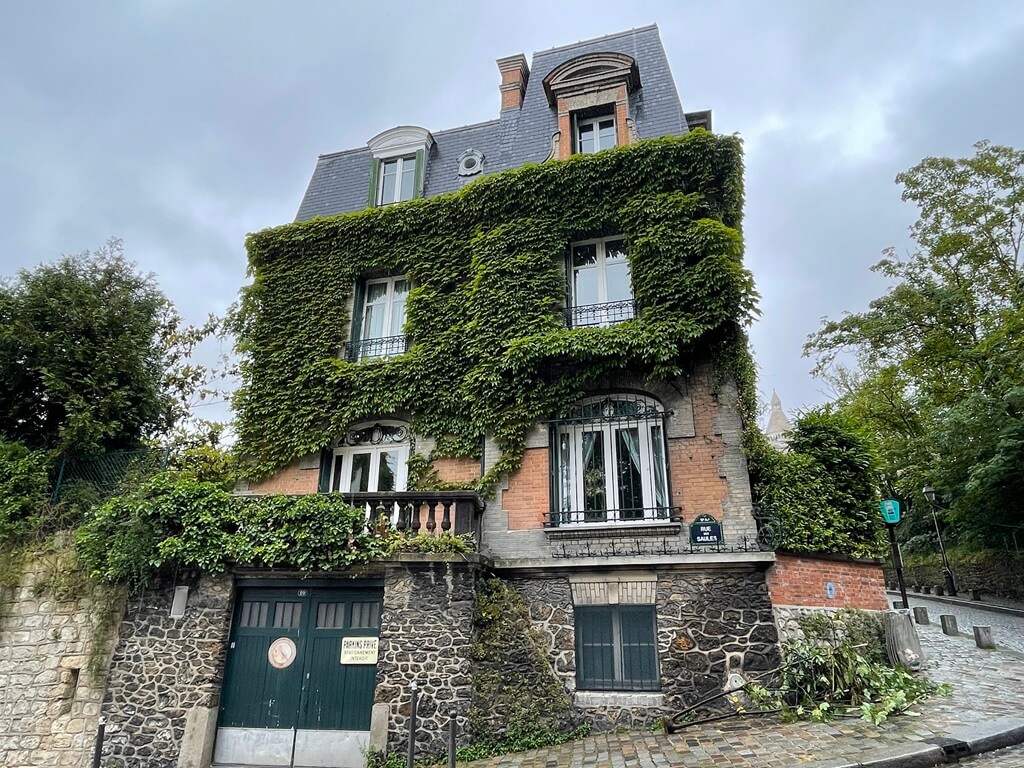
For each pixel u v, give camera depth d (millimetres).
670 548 9758
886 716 7340
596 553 9969
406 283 13422
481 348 11570
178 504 9953
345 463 12227
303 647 9492
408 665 8664
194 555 9562
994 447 17578
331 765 8836
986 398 17500
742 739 7262
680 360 10711
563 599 9656
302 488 12039
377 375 12078
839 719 7520
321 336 12961
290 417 12445
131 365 13758
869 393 25781
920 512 25031
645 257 11070
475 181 12836
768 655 8602
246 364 13219
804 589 9094
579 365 11016
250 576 9797
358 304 13344
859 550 9898
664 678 8852
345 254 13523
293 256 13859
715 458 10109
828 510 9938
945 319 22062
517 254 11992
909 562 26641
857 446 10609
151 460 12648
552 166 12336
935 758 6047
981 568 21484
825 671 8031
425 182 14797
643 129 13016
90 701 9688
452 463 11336
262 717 9242
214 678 9266
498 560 9906
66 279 13672
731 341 10555
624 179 11828
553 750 8172
